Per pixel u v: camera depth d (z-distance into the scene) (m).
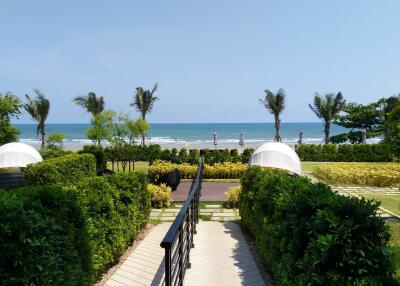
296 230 4.01
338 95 33.03
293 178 6.09
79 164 12.95
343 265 3.18
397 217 10.00
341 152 25.92
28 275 3.30
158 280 5.67
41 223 3.51
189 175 17.42
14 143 11.44
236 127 128.75
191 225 7.06
